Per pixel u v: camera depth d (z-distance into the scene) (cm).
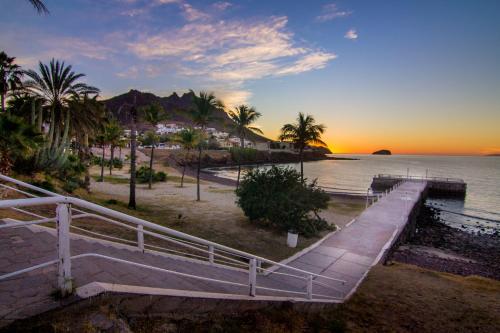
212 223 1803
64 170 2361
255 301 479
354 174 9731
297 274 1085
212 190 3584
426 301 848
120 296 277
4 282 275
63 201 240
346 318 664
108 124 3791
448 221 3488
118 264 407
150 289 315
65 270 246
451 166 18938
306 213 1752
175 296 330
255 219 1830
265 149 14350
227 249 484
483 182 8731
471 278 1181
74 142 3378
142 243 585
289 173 1814
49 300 240
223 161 10738
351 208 2773
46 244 419
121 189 3253
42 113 2164
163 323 306
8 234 451
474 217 3734
